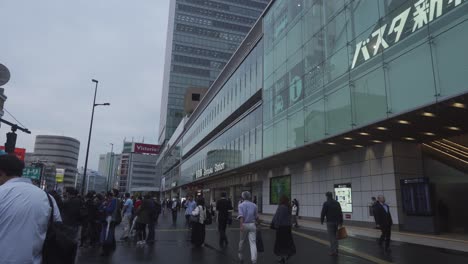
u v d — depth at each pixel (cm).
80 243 1312
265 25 2980
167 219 2998
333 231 1071
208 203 5734
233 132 3766
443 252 1106
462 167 1731
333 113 1870
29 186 291
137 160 14925
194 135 6244
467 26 1168
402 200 1738
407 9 1432
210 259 996
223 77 4488
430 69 1295
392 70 1485
